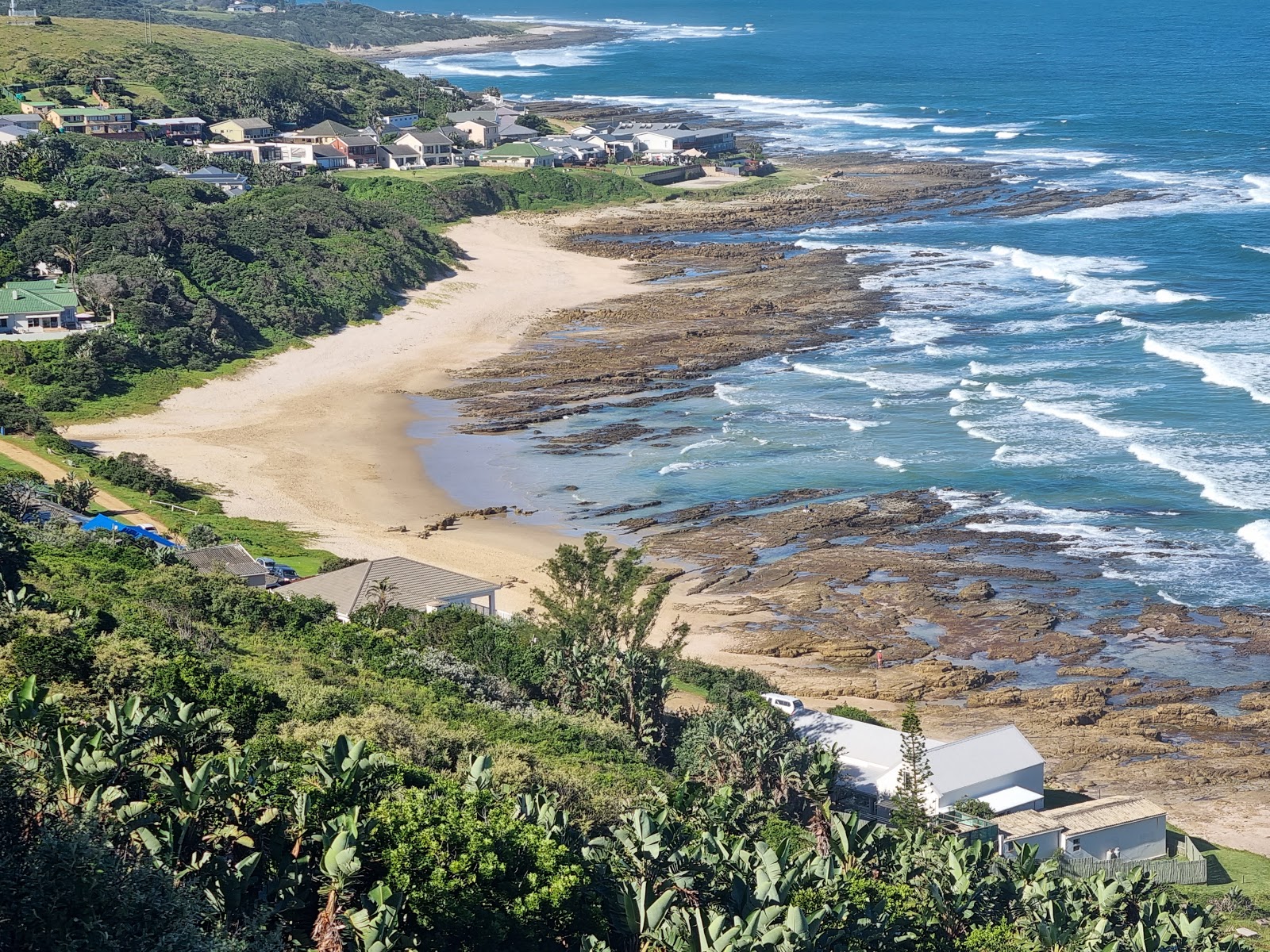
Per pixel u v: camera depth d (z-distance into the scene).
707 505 100.50
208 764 32.19
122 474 101.31
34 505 86.88
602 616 69.31
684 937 33.38
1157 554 89.62
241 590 70.19
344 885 31.27
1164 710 71.56
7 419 111.50
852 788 59.28
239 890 30.08
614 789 50.19
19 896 26.52
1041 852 55.47
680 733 63.72
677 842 37.94
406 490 105.31
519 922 33.03
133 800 32.66
